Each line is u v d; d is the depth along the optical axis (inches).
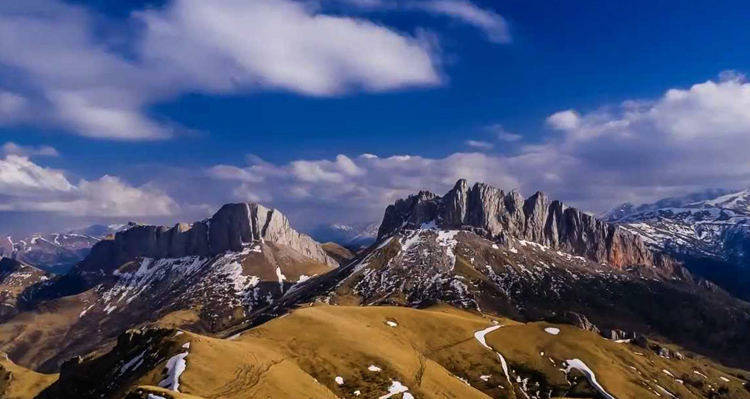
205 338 5693.9
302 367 6151.6
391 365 6569.9
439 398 6131.9
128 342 6761.8
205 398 4387.3
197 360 5039.4
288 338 6870.1
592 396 7701.8
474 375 7859.3
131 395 3614.7
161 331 6289.4
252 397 4640.8
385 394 5925.2
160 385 4648.1
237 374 5022.1
